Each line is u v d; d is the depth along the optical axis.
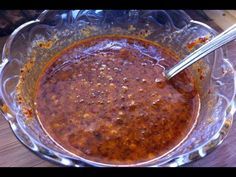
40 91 0.14
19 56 0.13
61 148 0.12
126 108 0.13
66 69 0.14
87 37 0.16
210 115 0.13
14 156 0.12
